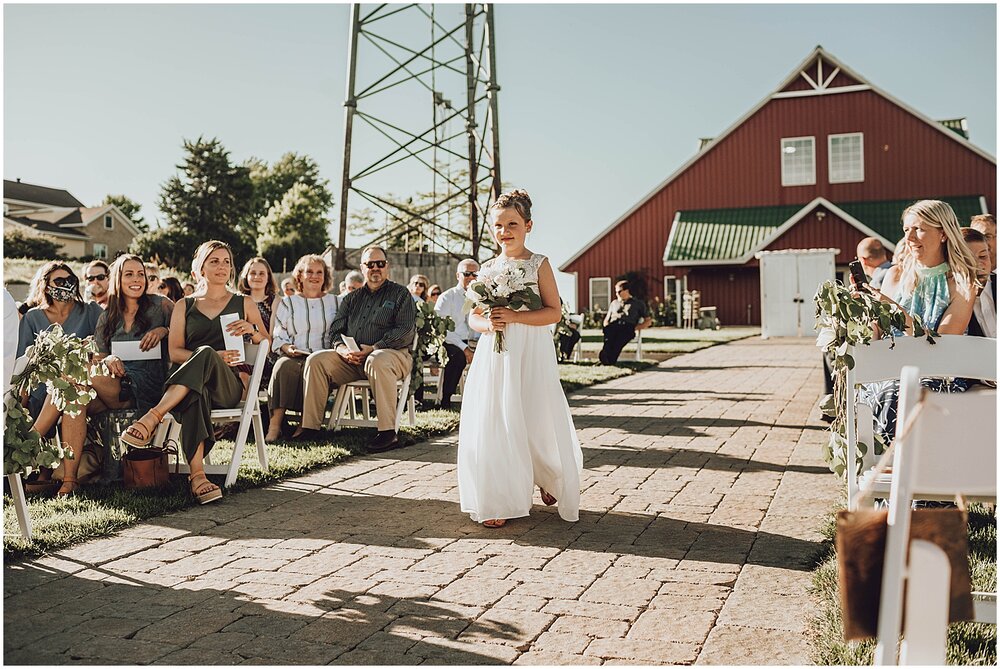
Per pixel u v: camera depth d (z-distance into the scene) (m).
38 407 5.71
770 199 34.00
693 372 14.02
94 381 5.84
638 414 9.02
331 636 3.23
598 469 6.21
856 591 2.07
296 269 8.47
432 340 8.09
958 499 2.95
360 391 8.75
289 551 4.31
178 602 3.60
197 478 5.38
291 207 73.31
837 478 5.75
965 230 4.85
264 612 3.48
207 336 6.17
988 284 4.19
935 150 32.19
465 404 4.89
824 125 33.34
